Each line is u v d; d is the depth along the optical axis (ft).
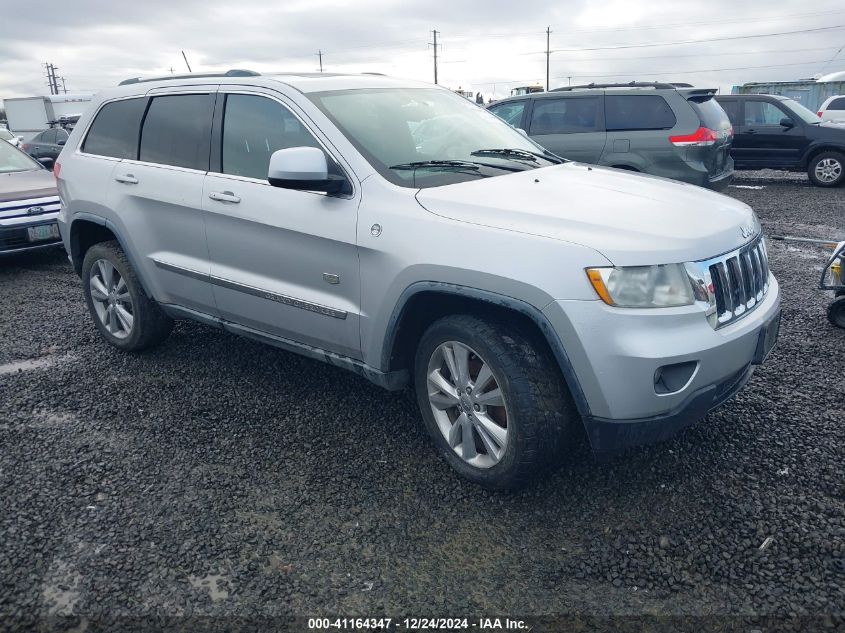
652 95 30.63
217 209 13.15
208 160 13.73
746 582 8.59
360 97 13.08
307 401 13.88
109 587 8.75
